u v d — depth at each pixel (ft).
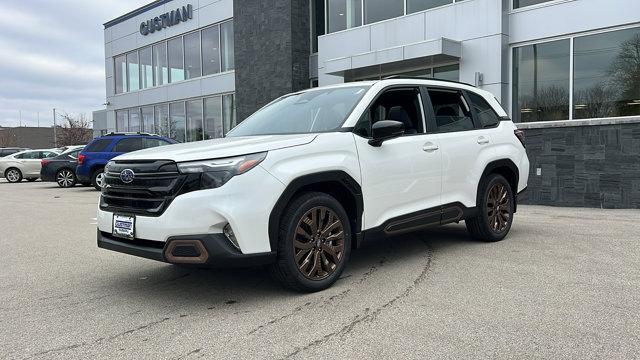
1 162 76.79
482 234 20.51
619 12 33.65
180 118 74.02
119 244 14.28
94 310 13.87
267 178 13.48
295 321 12.57
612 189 31.24
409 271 16.70
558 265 17.08
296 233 14.12
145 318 13.14
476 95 21.12
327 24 52.54
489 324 12.07
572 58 36.14
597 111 35.14
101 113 106.01
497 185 20.89
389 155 16.46
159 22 75.41
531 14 37.81
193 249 12.91
